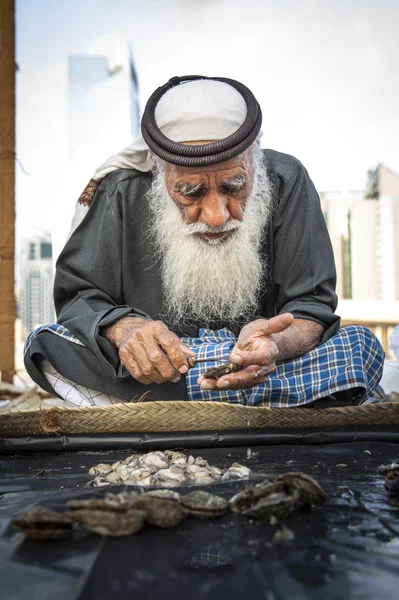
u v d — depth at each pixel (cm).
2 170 509
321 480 167
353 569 106
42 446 211
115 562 108
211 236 245
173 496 137
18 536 121
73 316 252
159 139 235
